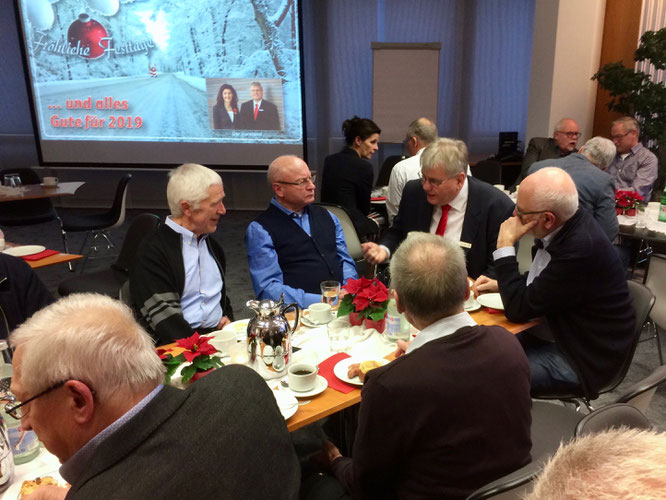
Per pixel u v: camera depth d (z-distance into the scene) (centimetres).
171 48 648
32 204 499
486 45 701
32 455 115
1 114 736
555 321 188
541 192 176
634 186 434
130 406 81
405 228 267
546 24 569
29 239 596
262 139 667
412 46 673
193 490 78
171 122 671
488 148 732
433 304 120
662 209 339
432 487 108
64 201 764
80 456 79
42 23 641
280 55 639
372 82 691
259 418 92
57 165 688
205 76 654
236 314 377
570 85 569
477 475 105
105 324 82
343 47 711
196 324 204
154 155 682
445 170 230
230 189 745
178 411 84
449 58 711
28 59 651
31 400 79
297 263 241
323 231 249
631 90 493
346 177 366
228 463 83
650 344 318
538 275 186
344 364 157
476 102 720
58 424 80
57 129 676
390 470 113
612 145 323
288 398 138
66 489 93
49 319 83
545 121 585
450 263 120
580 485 29
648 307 186
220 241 581
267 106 656
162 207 763
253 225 240
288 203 241
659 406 248
